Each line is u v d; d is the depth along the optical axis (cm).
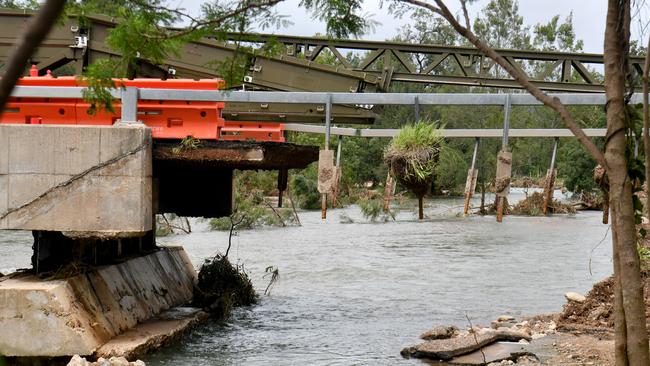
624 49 630
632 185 679
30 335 1114
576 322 1427
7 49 1859
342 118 2053
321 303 1767
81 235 1197
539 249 2906
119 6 766
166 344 1305
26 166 1199
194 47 1948
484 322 1548
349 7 810
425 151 1045
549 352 1211
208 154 1272
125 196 1196
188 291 1741
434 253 2770
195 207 1881
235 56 872
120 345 1181
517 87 2259
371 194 6325
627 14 627
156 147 1269
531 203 5056
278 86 2058
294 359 1238
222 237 3366
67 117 1409
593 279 2127
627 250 610
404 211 5047
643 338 608
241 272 2016
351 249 2873
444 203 5747
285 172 1684
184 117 1438
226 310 1596
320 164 1156
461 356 1222
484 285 2023
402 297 1847
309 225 4034
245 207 3912
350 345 1336
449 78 2248
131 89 1262
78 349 1118
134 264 1505
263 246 2975
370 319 1578
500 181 1030
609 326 1381
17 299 1115
